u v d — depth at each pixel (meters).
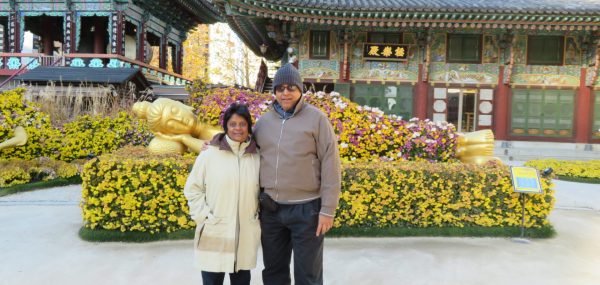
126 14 20.36
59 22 24.89
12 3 20.11
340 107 6.31
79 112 12.34
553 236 5.65
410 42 17.81
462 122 18.03
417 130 6.54
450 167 5.73
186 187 3.12
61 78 16.03
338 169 2.98
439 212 5.50
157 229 5.12
